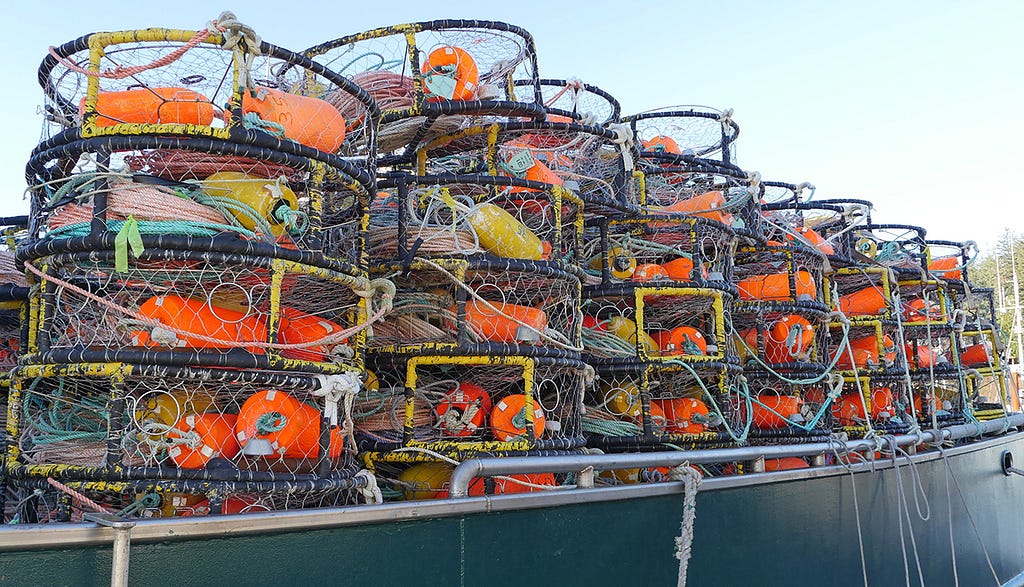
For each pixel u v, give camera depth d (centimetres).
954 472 578
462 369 395
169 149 280
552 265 373
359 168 326
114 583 195
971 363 786
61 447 296
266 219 297
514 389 425
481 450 348
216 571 217
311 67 306
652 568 333
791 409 516
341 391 296
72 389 321
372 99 344
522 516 288
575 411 410
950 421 665
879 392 613
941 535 543
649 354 455
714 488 368
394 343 368
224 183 298
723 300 477
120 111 298
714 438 442
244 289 292
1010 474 677
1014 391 859
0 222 407
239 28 279
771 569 395
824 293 585
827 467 440
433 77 412
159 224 274
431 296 382
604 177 507
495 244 379
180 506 289
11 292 354
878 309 619
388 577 250
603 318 486
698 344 460
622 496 322
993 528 629
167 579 210
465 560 270
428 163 493
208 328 286
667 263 507
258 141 283
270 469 286
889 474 496
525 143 472
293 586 229
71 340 317
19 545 193
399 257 373
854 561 453
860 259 623
